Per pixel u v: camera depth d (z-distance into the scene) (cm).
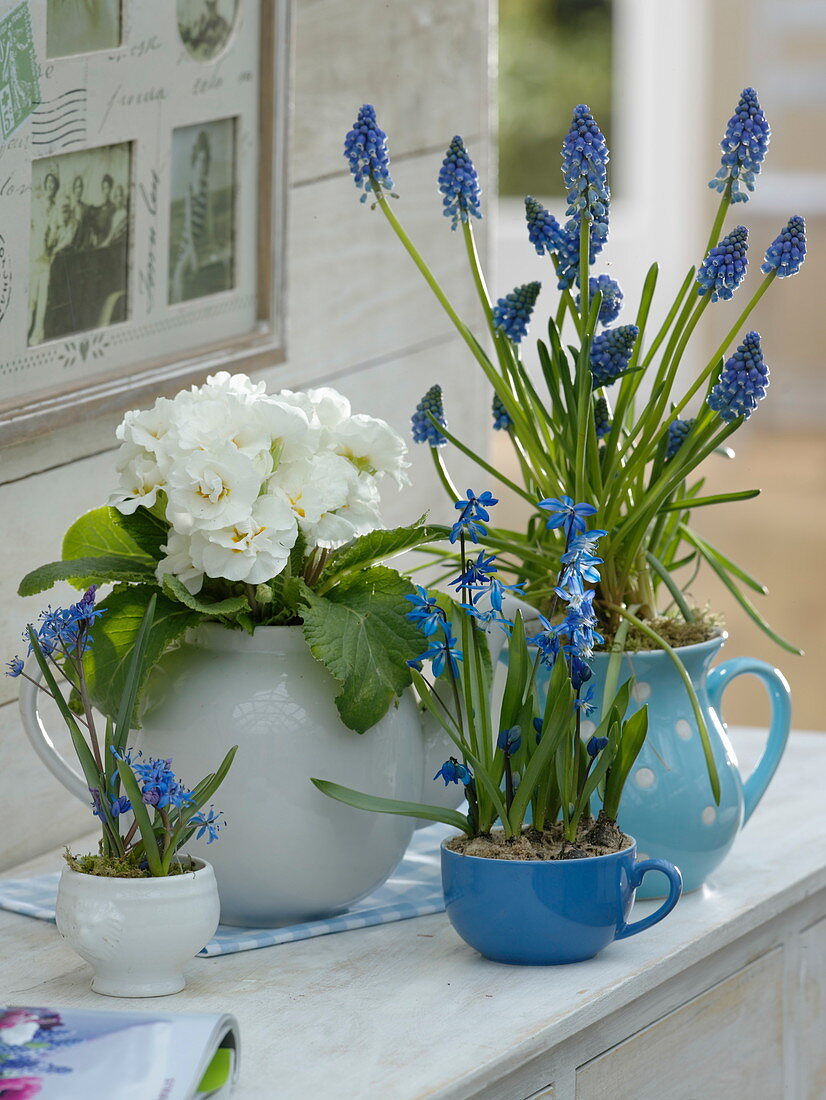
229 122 237
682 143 1033
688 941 200
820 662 575
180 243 233
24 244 215
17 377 216
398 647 198
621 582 211
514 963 196
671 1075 202
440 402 217
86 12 220
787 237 202
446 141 273
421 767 204
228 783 198
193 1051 177
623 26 1050
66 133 218
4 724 221
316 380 256
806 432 991
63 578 199
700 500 210
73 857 193
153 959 190
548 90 1114
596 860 194
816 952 219
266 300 244
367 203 261
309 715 198
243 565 194
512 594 211
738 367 202
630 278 1055
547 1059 190
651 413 209
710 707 212
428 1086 180
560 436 212
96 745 192
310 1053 184
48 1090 173
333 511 200
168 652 201
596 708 206
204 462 194
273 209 242
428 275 212
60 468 225
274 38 240
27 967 197
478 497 195
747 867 214
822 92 964
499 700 211
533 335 986
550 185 1119
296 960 198
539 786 197
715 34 1008
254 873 199
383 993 192
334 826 199
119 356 227
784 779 237
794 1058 218
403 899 209
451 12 272
